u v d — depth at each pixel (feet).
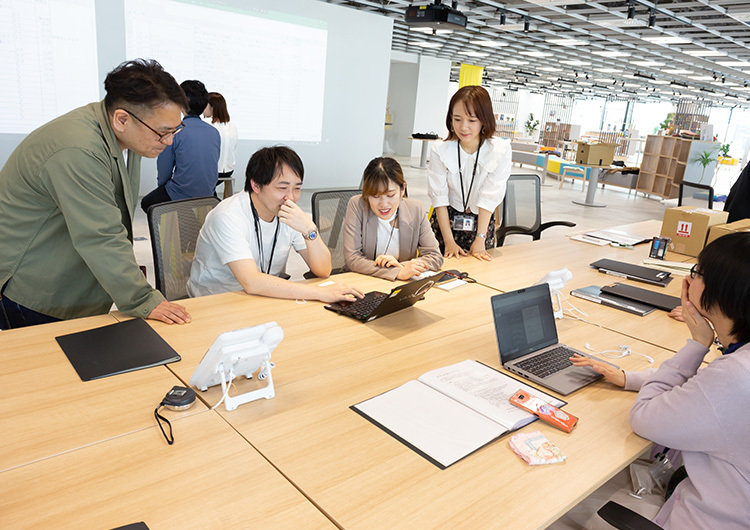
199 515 3.24
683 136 38.55
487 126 9.75
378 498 3.51
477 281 8.46
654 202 37.55
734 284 3.96
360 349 5.73
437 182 10.25
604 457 4.18
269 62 25.63
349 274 8.29
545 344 6.08
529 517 3.44
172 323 5.92
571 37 35.96
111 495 3.34
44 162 5.40
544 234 23.24
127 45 21.40
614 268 9.46
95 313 6.59
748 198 12.55
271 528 3.18
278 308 6.63
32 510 3.17
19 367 4.79
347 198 9.84
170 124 5.57
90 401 4.36
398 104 56.44
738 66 43.27
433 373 5.22
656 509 4.62
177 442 3.94
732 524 3.87
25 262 5.93
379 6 31.01
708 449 3.94
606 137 83.92
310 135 28.17
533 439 4.25
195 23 22.98
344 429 4.26
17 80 19.15
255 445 3.98
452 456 4.00
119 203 6.15
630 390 5.33
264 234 7.41
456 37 40.91
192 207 7.92
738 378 3.80
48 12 19.35
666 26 31.86
